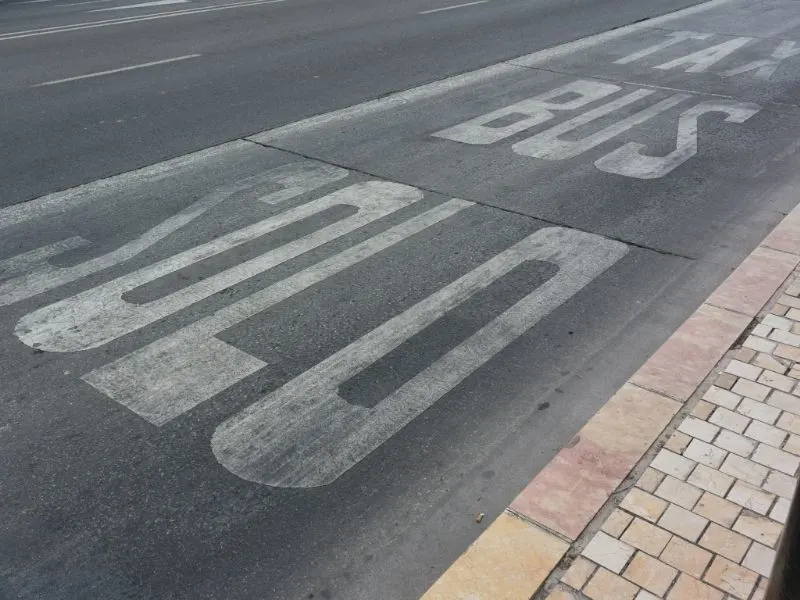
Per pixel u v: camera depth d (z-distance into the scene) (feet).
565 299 17.39
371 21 48.24
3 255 19.10
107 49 41.29
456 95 32.96
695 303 17.26
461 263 18.89
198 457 12.80
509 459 12.85
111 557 10.98
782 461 12.17
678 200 22.58
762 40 43.62
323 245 19.71
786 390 13.79
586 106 31.53
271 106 31.17
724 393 13.74
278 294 17.48
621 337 16.03
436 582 10.30
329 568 10.89
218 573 10.77
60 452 12.90
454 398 14.23
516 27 46.68
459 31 45.32
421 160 25.52
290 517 11.69
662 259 19.20
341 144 26.96
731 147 26.91
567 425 13.60
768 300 16.65
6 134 27.73
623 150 26.58
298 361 15.20
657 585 10.12
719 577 10.20
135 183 23.52
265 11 52.75
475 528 11.56
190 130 28.35
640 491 11.62
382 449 13.02
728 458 12.24
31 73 36.24
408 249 19.54
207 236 20.16
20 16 53.62
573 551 10.70
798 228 19.99
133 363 15.10
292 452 12.92
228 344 15.70
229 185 23.40
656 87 34.35
